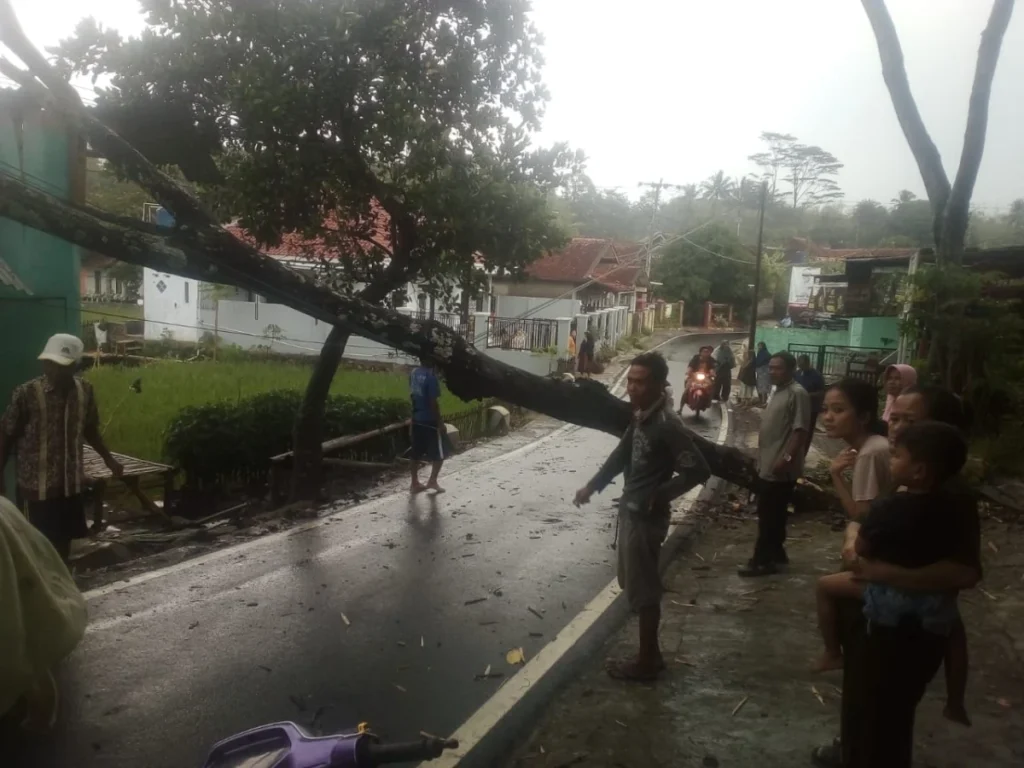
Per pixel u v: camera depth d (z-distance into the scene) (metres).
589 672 5.39
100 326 28.98
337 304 6.81
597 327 36.06
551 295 36.66
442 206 9.88
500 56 10.09
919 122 13.17
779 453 7.22
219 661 5.46
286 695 5.02
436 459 11.05
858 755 3.31
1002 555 7.72
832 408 4.12
